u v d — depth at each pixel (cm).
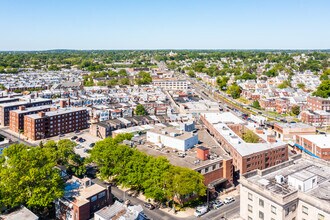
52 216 12269
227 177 15125
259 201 9519
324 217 8556
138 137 18825
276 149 17262
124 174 14100
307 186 9462
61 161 15275
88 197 11800
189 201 13525
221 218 12344
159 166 13150
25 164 11944
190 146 16800
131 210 10844
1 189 11088
